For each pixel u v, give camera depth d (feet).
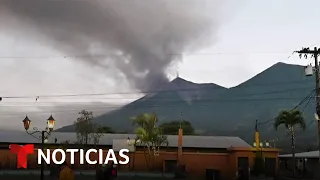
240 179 99.25
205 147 180.96
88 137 167.73
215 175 124.16
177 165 153.99
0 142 173.27
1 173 133.08
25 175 125.90
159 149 173.06
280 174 161.99
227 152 166.91
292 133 157.17
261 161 153.07
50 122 90.84
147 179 128.77
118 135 193.06
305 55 91.91
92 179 117.19
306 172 157.48
